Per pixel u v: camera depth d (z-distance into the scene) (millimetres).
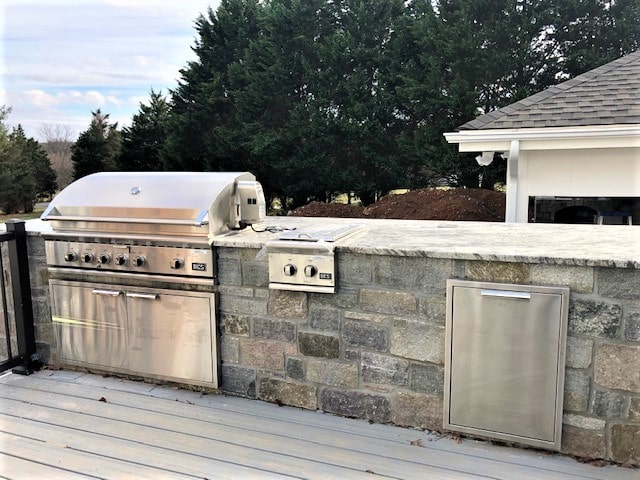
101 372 3279
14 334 3445
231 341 2912
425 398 2531
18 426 2639
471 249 2404
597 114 5844
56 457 2354
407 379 2555
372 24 13094
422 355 2506
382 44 13203
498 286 2299
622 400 2188
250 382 2904
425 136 12281
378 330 2580
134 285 3031
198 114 14586
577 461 2270
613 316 2154
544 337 2246
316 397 2764
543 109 6297
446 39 11984
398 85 12820
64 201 3123
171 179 3109
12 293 3309
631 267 2084
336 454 2355
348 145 13359
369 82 13211
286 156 13742
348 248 2559
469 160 11773
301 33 13578
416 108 12391
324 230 2885
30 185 17703
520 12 11766
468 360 2391
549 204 7238
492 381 2361
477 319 2348
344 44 13031
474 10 11914
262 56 13797
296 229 3037
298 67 13750
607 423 2221
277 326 2793
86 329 3189
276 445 2438
